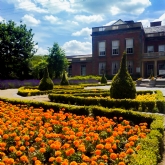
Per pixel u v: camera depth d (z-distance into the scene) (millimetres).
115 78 11461
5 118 6766
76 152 4184
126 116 7367
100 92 14844
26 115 6910
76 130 5492
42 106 9438
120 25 40500
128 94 11094
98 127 5367
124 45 40094
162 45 42062
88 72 43344
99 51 42281
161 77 35500
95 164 3367
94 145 4590
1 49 30844
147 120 6922
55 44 33062
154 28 45000
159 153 4527
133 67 39250
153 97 11664
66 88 20156
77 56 47562
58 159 3471
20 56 32344
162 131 5484
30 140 4992
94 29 42594
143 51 40906
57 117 6832
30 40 33031
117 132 5000
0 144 4223
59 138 4957
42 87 18844
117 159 3750
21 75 32719
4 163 3465
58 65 32531
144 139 4434
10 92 20422
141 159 3332
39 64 32719
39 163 3457
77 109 8406
